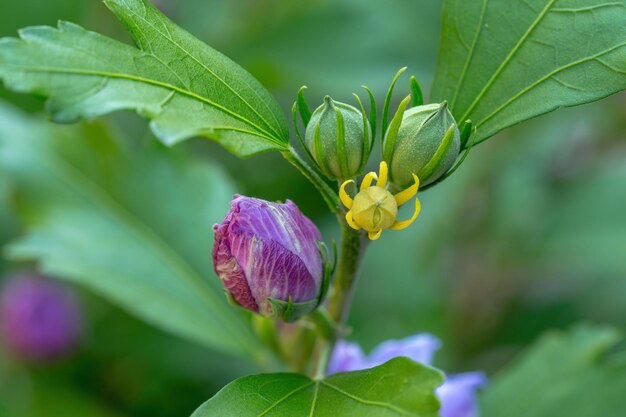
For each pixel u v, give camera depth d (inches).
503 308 20.2
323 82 20.2
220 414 11.2
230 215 11.6
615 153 21.7
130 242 16.3
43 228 16.4
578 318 20.5
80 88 10.7
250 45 20.8
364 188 11.4
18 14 18.7
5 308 18.8
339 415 11.2
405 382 11.2
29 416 18.1
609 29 12.0
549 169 21.4
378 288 20.0
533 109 12.1
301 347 13.4
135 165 16.8
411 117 11.5
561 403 15.7
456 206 20.6
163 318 15.5
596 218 20.2
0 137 16.9
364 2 20.8
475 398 14.8
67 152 16.9
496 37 12.3
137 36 11.1
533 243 20.2
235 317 15.5
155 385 18.5
